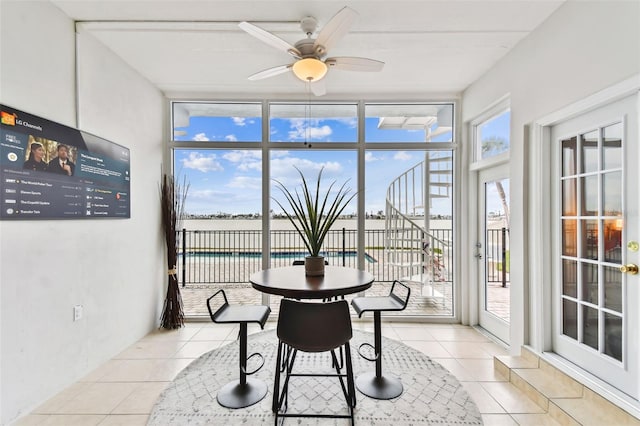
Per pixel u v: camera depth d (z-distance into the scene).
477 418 1.77
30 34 1.86
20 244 1.78
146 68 2.86
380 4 2.00
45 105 1.96
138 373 2.29
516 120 2.43
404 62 2.74
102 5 2.02
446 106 3.56
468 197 3.34
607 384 1.73
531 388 1.95
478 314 3.30
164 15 2.13
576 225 1.98
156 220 3.24
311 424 1.73
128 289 2.76
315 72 1.98
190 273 4.72
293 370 2.32
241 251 4.82
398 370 2.33
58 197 2.02
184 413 1.82
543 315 2.17
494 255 3.19
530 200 2.28
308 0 1.97
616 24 1.60
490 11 2.05
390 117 3.55
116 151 2.58
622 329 1.67
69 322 2.11
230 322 1.79
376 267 4.24
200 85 3.23
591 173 1.86
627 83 1.54
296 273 2.02
